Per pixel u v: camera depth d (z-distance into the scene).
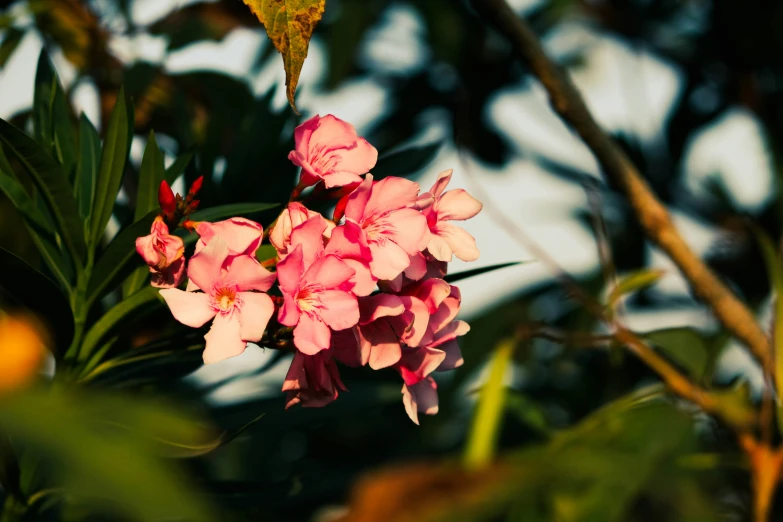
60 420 0.47
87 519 0.94
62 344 0.95
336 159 0.92
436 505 0.62
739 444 0.84
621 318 0.98
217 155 1.11
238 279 0.88
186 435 0.63
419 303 0.90
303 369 0.90
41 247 0.97
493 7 1.01
